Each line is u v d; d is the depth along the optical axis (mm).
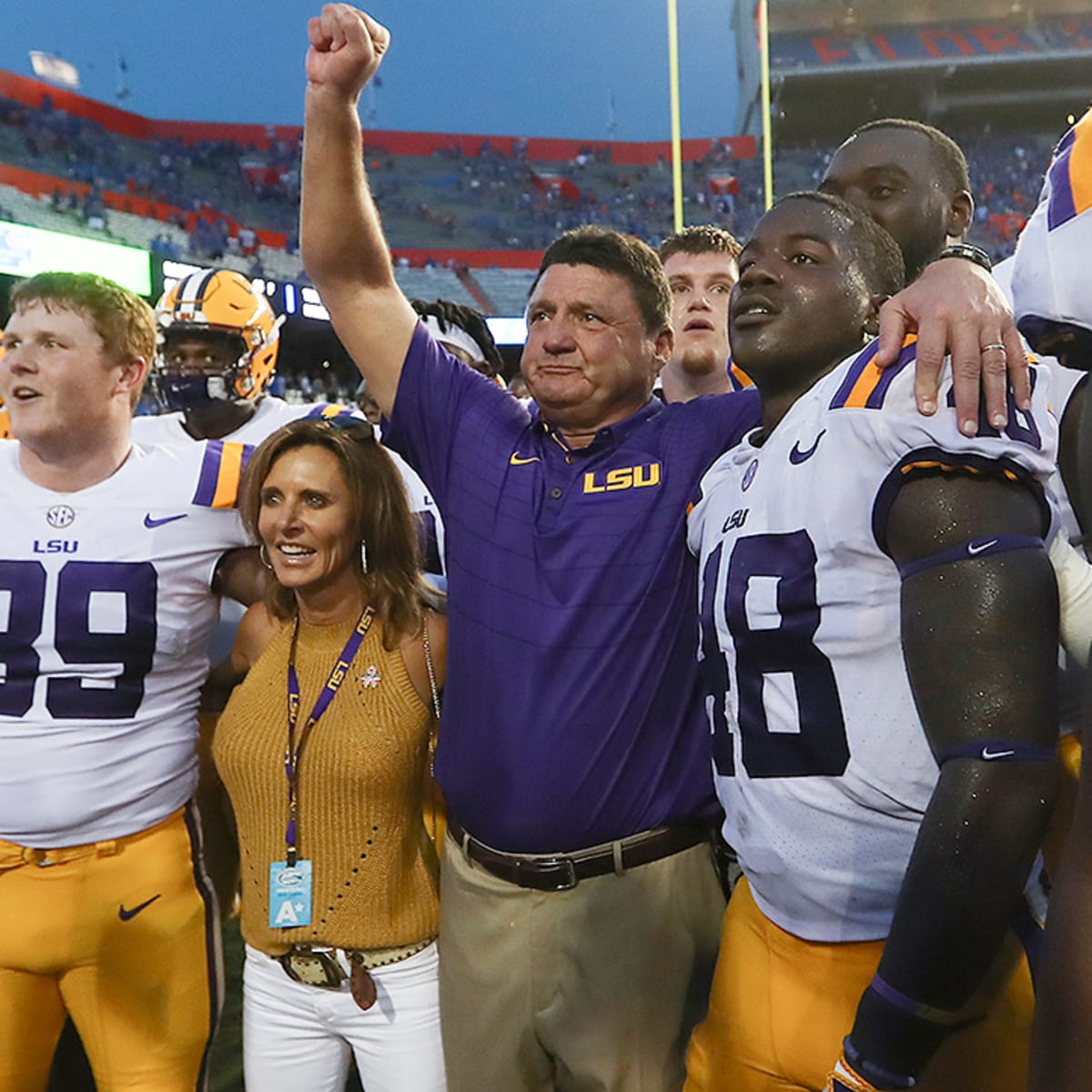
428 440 1604
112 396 1679
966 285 1011
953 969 875
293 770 1531
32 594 1640
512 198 22547
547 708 1404
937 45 21906
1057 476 1323
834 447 1013
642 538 1430
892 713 1001
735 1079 1170
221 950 1795
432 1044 1554
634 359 1490
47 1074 1737
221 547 1739
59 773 1625
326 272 1610
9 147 16641
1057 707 878
